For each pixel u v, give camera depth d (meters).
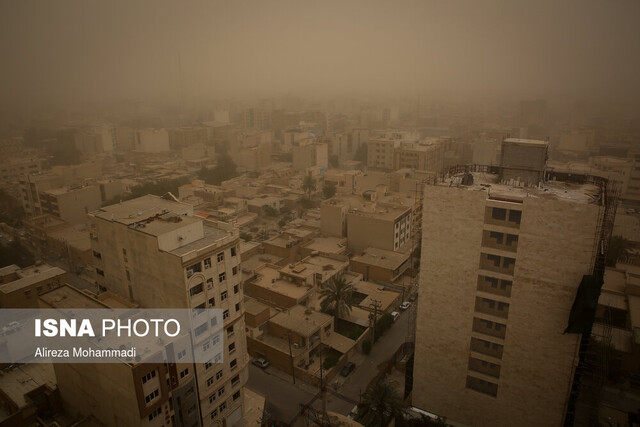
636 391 75.94
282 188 194.88
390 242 124.31
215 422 61.06
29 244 146.75
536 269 53.06
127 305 58.53
